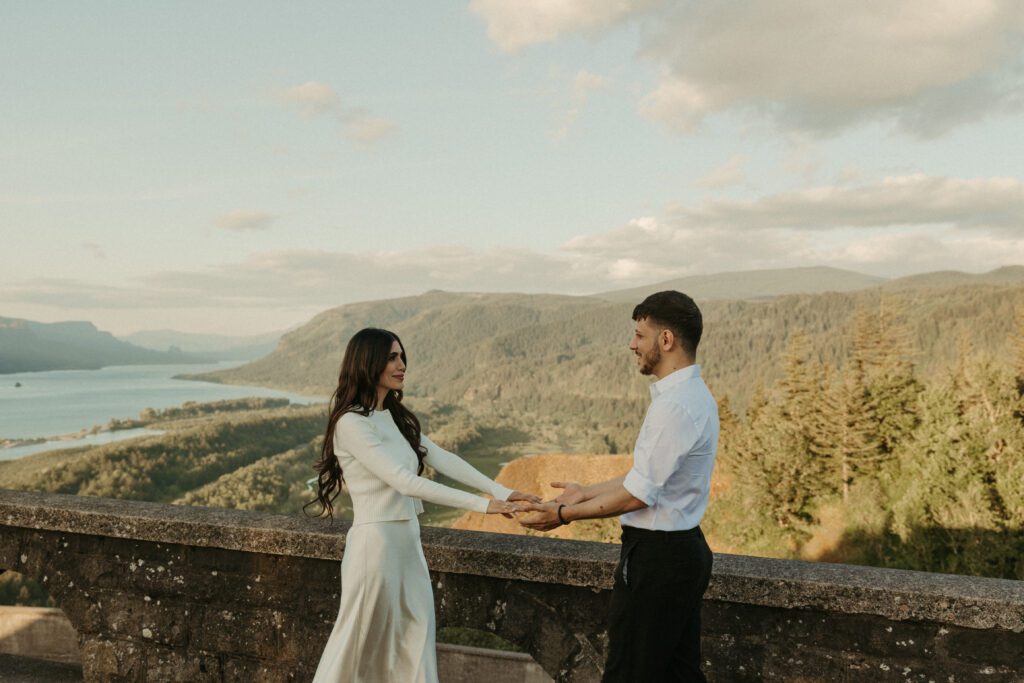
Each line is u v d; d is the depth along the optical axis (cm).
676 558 199
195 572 308
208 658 306
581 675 262
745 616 250
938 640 231
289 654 296
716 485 3600
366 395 259
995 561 1862
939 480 2050
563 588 265
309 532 288
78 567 323
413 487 237
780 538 2956
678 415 197
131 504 332
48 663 369
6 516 328
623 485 202
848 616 240
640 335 213
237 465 14138
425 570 260
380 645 250
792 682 245
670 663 211
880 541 2530
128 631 316
